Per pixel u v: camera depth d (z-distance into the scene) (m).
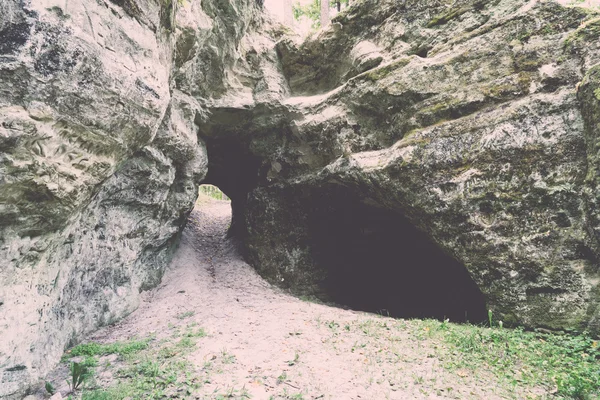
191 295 8.34
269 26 10.87
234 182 12.90
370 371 4.39
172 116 7.44
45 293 4.54
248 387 3.99
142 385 3.99
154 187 7.46
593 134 5.05
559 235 5.36
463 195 6.14
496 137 5.93
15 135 3.13
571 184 5.32
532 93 5.88
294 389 3.97
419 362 4.62
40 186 3.61
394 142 7.56
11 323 3.71
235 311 7.33
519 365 4.47
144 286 8.30
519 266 5.63
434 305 8.62
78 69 3.52
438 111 6.76
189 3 6.85
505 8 6.76
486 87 6.33
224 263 11.13
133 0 4.33
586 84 5.18
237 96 9.55
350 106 8.34
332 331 5.91
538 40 6.06
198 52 7.72
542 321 5.42
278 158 10.06
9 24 2.99
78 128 3.80
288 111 9.49
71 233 5.03
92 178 4.40
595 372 4.08
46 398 3.89
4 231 3.54
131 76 4.26
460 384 4.05
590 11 5.82
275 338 5.53
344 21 9.15
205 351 5.03
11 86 3.07
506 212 5.78
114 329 6.45
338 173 8.16
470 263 6.16
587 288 5.12
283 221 10.18
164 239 8.73
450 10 7.43
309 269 9.78
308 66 9.95
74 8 3.47
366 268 9.80
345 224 9.43
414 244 8.64
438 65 6.96
